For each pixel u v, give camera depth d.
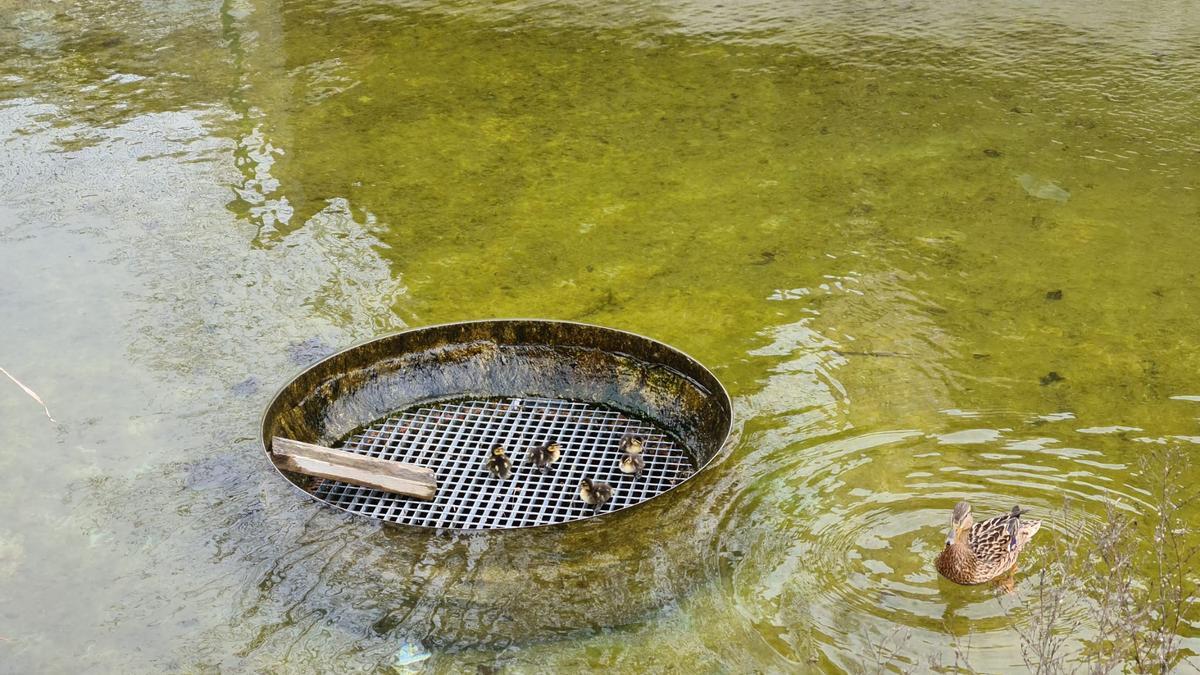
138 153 8.93
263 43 10.38
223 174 8.70
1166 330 7.32
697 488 6.56
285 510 6.55
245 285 7.76
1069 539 6.33
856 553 6.31
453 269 7.84
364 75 9.87
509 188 8.52
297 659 6.05
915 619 6.09
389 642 6.08
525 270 7.82
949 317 7.45
